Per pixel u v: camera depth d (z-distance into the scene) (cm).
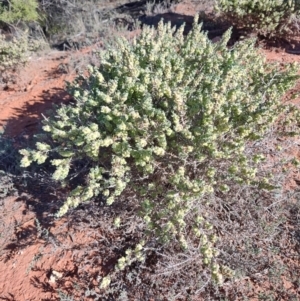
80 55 545
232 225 229
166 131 227
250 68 288
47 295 232
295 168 276
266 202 247
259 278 217
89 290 224
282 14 430
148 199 227
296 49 436
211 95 224
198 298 210
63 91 473
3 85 512
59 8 970
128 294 219
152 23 645
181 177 209
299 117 240
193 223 223
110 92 238
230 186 233
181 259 212
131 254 232
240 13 435
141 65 282
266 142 249
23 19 847
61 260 247
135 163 227
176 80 249
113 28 622
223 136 227
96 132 222
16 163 339
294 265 225
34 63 562
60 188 298
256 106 219
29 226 277
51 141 327
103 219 257
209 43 305
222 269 192
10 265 256
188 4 688
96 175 225
